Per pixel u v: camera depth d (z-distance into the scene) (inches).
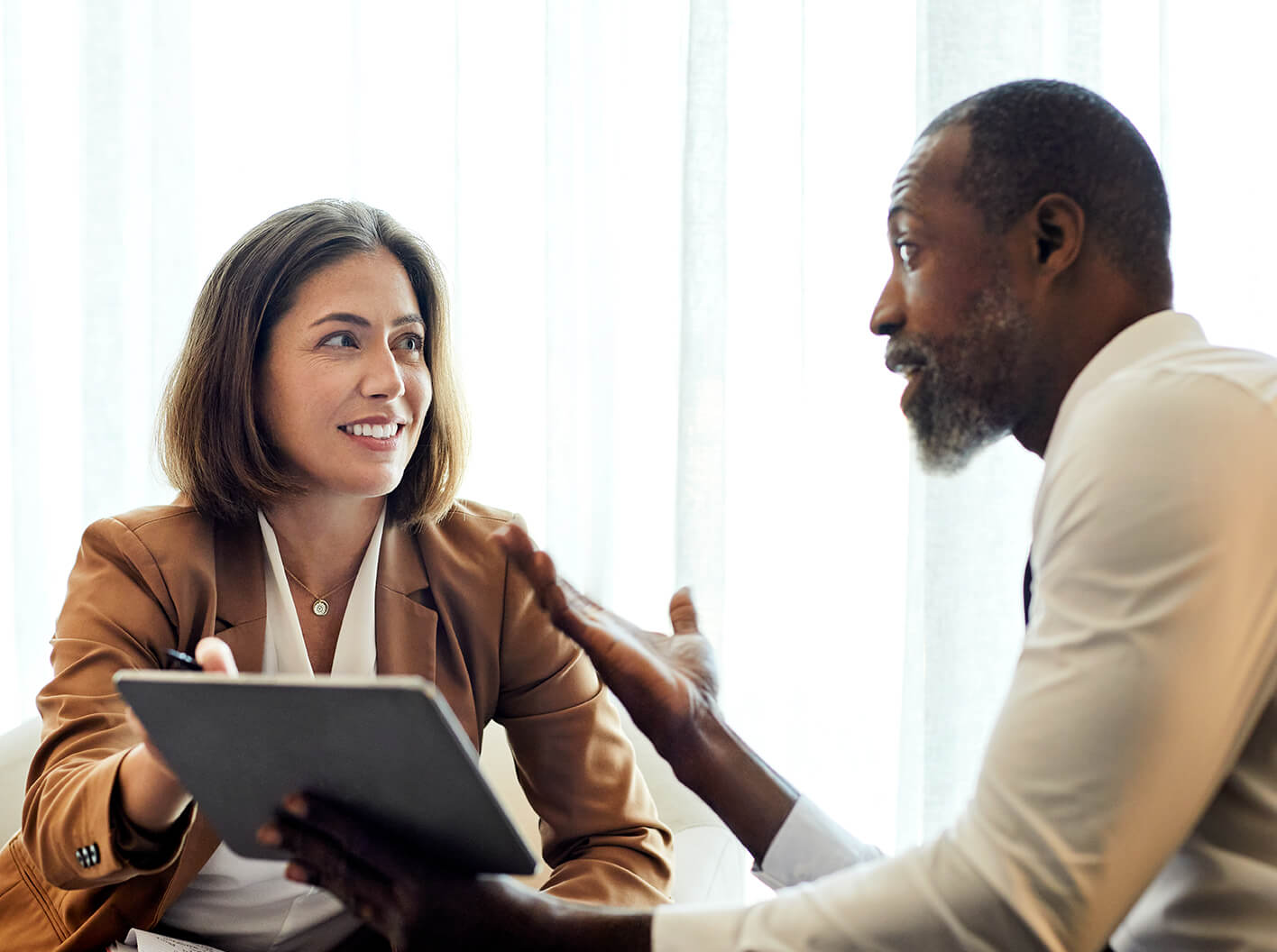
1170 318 36.7
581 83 87.7
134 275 95.9
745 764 42.6
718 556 83.2
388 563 58.8
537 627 59.7
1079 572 31.9
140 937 51.2
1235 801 33.2
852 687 84.7
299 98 93.8
